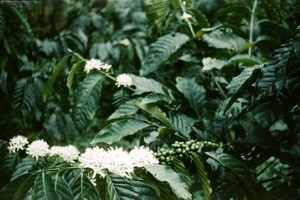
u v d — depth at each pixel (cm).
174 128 164
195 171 160
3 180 151
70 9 355
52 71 186
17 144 150
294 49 120
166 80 215
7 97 239
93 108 168
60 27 351
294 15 279
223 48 198
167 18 230
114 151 123
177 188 121
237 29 197
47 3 345
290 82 126
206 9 284
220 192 155
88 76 177
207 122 171
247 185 140
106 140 143
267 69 135
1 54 237
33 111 259
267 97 142
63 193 108
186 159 156
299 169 158
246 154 173
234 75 196
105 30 360
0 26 225
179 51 204
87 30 351
